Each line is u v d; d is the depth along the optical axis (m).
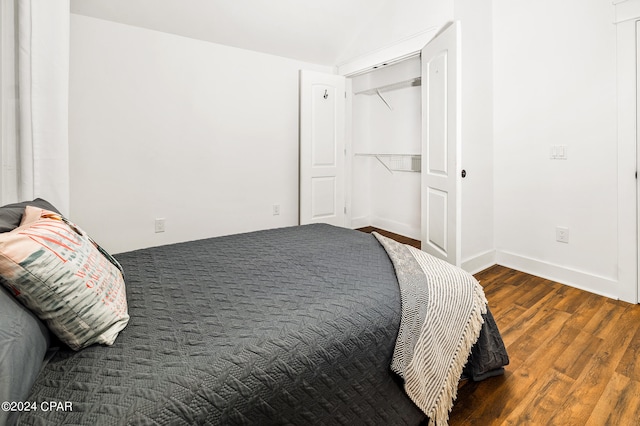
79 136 2.86
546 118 2.98
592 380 1.70
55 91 1.97
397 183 4.70
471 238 3.17
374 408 1.17
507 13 3.16
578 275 2.86
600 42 2.63
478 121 3.15
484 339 1.64
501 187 3.35
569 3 2.78
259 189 3.88
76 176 2.88
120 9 2.84
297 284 1.41
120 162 3.06
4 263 0.84
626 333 2.13
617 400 1.56
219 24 3.24
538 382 1.70
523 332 2.16
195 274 1.53
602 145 2.67
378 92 4.64
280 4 3.24
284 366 0.97
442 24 2.97
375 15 3.67
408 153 4.48
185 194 3.42
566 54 2.82
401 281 1.41
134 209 3.17
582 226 2.82
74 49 2.78
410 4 3.27
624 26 2.49
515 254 3.29
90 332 0.96
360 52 3.92
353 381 1.11
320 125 4.12
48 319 0.91
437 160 3.03
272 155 3.93
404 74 4.30
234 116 3.62
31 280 0.87
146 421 0.75
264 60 3.76
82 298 0.95
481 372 1.67
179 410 0.79
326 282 1.42
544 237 3.07
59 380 0.84
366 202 5.11
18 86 1.89
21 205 1.35
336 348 1.08
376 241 2.06
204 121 3.45
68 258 0.96
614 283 2.65
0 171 1.89
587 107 2.73
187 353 0.94
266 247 1.94
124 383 0.83
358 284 1.40
